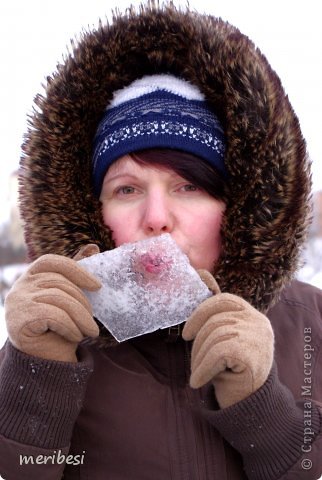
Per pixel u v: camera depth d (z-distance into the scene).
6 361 0.93
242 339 0.86
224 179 1.13
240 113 1.12
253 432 0.91
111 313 0.98
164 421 1.03
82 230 1.14
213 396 0.98
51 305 0.86
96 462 1.02
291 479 0.94
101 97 1.21
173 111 1.12
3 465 0.92
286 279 1.14
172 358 1.11
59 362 0.89
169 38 1.21
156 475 0.99
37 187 1.19
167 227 1.07
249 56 1.15
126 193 1.13
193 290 0.99
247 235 1.11
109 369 1.09
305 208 1.16
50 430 0.90
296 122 1.19
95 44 1.22
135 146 1.08
